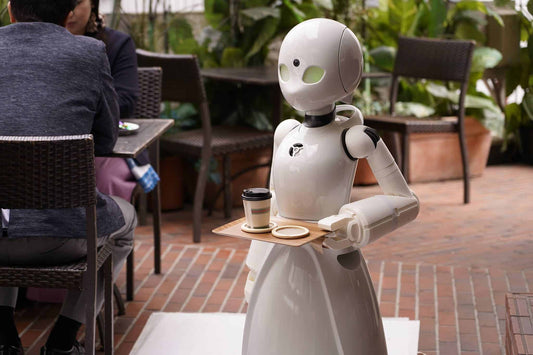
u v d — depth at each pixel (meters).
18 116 2.42
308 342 2.26
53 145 2.18
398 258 4.11
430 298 3.53
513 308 2.54
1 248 2.39
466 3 5.96
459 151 5.91
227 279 3.79
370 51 6.03
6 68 2.49
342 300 2.26
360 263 2.36
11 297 2.58
